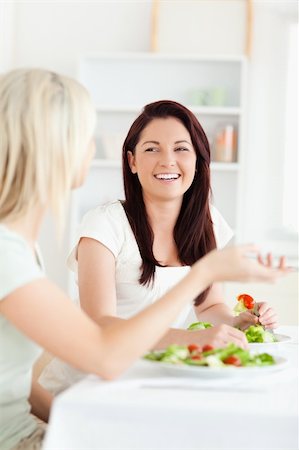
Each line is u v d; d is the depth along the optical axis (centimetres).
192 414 119
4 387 143
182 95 539
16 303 131
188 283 136
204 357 144
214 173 534
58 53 555
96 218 212
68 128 137
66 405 120
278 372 152
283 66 535
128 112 539
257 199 536
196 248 223
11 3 545
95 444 120
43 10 557
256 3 539
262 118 536
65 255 544
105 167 539
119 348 132
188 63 539
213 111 521
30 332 131
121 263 213
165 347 167
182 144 217
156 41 539
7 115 136
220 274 137
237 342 166
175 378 138
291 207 535
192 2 544
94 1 554
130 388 132
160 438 120
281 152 535
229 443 119
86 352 131
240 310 215
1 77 140
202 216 223
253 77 537
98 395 125
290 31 536
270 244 534
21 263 133
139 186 221
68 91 139
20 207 139
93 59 538
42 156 135
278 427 118
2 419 146
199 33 543
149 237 214
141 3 551
